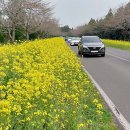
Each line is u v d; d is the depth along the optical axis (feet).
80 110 23.16
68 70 42.16
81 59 75.05
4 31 78.59
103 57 80.43
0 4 74.28
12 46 52.06
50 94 24.58
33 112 20.02
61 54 56.54
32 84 24.76
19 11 74.84
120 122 23.26
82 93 28.68
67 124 20.17
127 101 29.73
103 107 26.89
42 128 18.85
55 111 20.56
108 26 249.34
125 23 213.66
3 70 30.09
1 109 18.01
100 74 48.21
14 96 21.89
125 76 46.01
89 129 20.20
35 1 80.69
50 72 33.19
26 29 92.32
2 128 16.92
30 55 46.16
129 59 73.61
